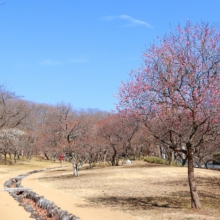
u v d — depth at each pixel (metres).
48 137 40.31
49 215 12.12
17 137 54.19
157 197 15.88
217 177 25.20
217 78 11.79
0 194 18.67
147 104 12.53
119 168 35.03
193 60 12.03
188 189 18.73
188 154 12.53
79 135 34.06
